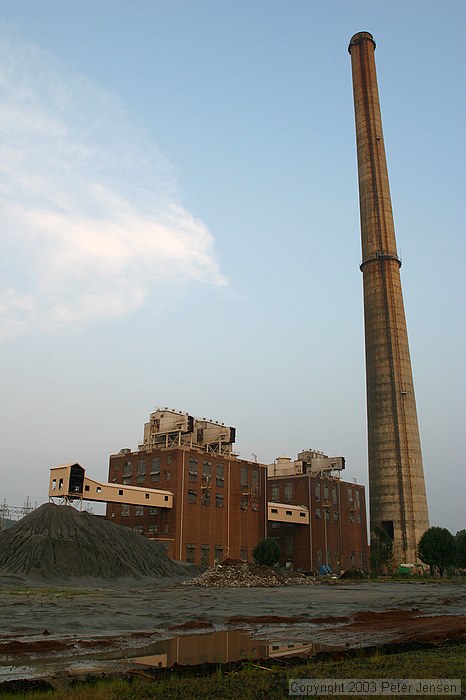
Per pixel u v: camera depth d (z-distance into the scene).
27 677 15.15
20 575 60.66
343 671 13.88
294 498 119.00
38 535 68.69
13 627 25.23
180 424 99.00
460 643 19.66
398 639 22.00
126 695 11.88
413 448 103.12
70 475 82.12
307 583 74.38
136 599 42.62
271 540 96.44
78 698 11.65
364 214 115.75
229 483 102.62
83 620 28.02
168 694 11.91
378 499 102.88
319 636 23.41
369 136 118.44
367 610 35.19
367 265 112.62
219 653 19.48
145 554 76.38
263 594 50.12
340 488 127.62
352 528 127.88
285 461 128.38
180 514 92.38
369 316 110.50
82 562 66.75
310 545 114.50
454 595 49.62
